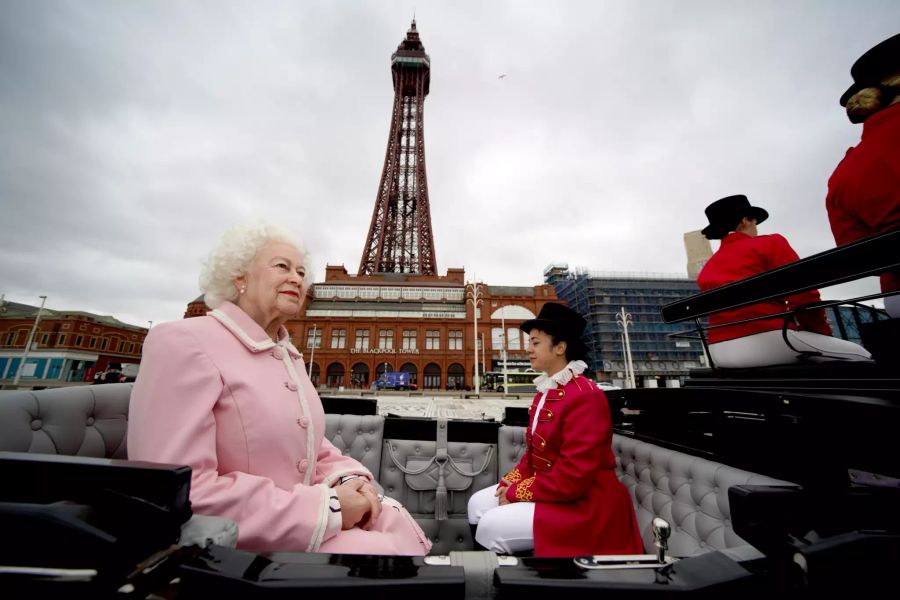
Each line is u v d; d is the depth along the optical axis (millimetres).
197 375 1135
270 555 652
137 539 564
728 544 1399
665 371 48656
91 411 1428
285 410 1315
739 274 2215
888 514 688
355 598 580
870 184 1621
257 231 1527
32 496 606
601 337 49844
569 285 58125
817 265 1191
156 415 1050
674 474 1823
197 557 628
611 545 1699
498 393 33625
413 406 19562
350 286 51812
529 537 1777
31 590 507
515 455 2865
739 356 2068
